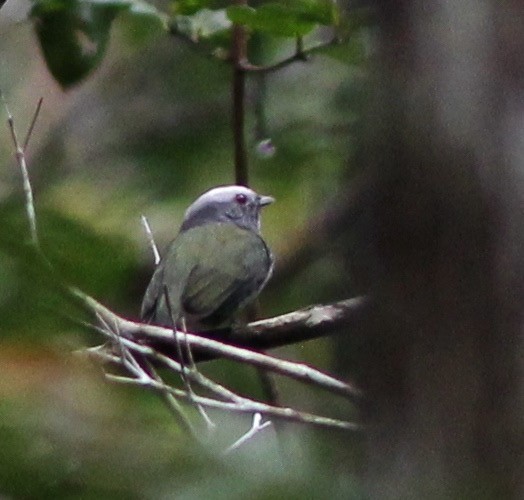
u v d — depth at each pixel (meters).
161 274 14.43
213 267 14.48
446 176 5.58
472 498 5.57
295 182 17.98
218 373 14.26
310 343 14.49
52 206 6.13
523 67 5.55
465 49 5.56
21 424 5.04
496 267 5.56
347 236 6.72
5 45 20.72
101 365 7.61
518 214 5.54
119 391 5.68
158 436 5.23
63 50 11.36
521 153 5.53
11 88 20.73
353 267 5.97
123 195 18.11
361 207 5.91
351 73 15.93
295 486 5.04
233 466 5.05
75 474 4.98
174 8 12.27
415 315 5.68
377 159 5.72
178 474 5.01
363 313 5.86
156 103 20.02
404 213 5.66
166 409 5.79
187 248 14.76
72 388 5.32
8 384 5.23
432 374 5.66
